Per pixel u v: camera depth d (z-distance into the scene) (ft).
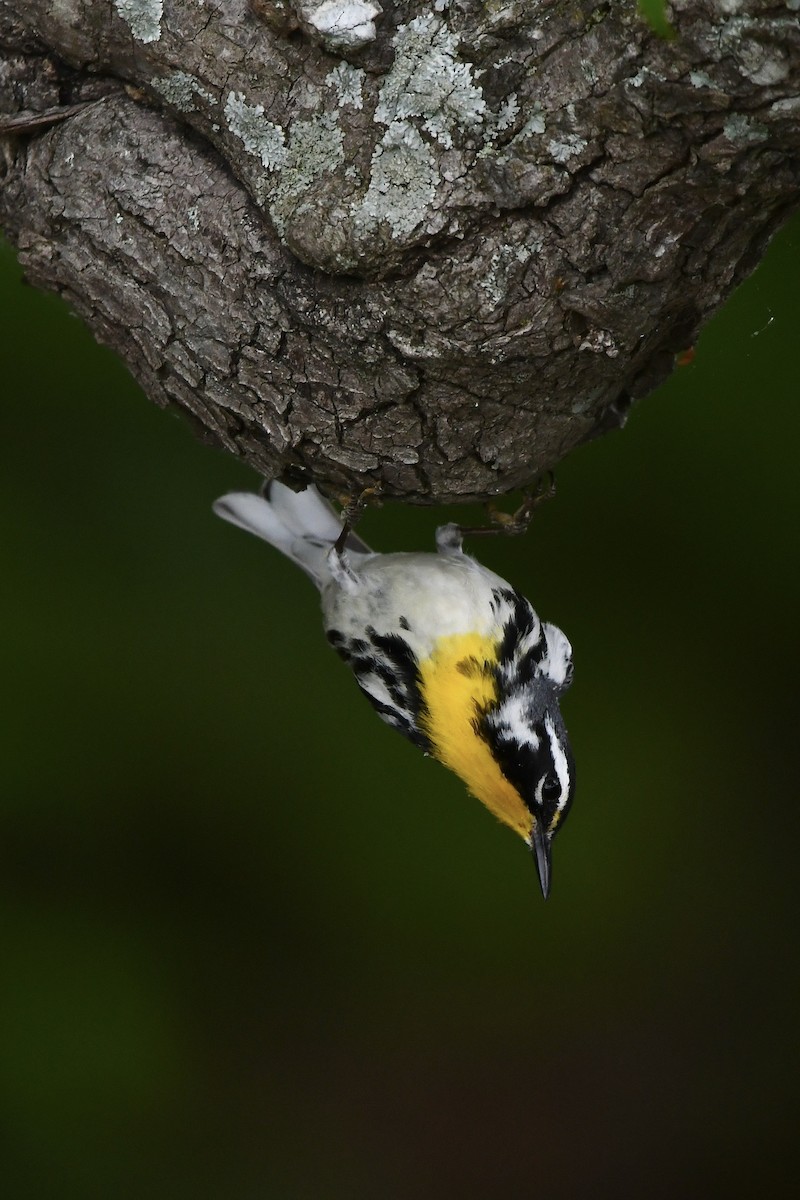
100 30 21.40
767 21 17.31
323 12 19.47
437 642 28.37
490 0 19.13
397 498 24.06
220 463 35.58
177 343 22.18
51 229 22.74
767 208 19.94
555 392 21.58
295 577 36.52
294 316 21.12
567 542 36.78
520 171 19.38
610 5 18.56
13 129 22.74
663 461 35.47
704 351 33.27
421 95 19.49
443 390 21.33
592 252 19.80
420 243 19.76
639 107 18.65
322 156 20.16
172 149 21.77
